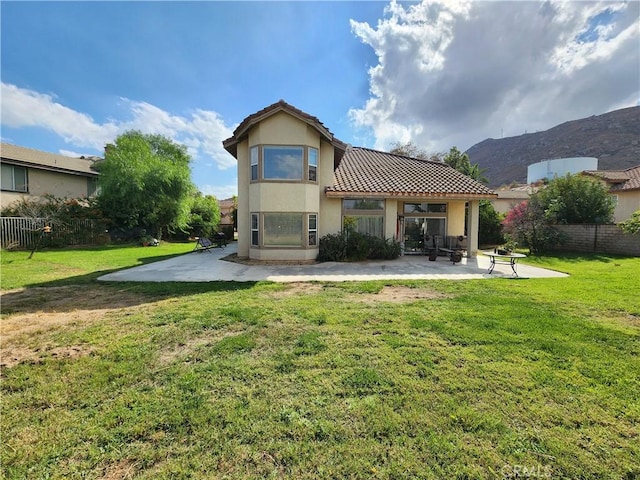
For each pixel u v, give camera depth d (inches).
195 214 1225.4
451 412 111.5
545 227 678.5
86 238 850.8
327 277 390.0
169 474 85.7
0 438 99.4
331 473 86.1
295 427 103.9
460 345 170.7
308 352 162.1
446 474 85.6
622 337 179.9
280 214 534.9
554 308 242.1
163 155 1234.0
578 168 1513.3
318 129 520.4
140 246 890.1
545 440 98.0
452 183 634.8
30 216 756.0
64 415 110.8
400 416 109.3
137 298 276.7
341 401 118.8
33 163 886.4
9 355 159.6
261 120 516.7
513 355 157.9
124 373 140.3
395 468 87.4
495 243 873.5
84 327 200.5
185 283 346.6
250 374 139.3
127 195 919.0
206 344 173.9
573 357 155.7
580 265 491.8
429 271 441.7
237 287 324.8
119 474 86.0
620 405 116.2
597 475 85.0
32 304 256.2
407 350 164.1
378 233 613.6
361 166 718.5
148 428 103.7
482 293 297.7
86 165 1148.5
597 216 676.7
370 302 263.4
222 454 92.8
